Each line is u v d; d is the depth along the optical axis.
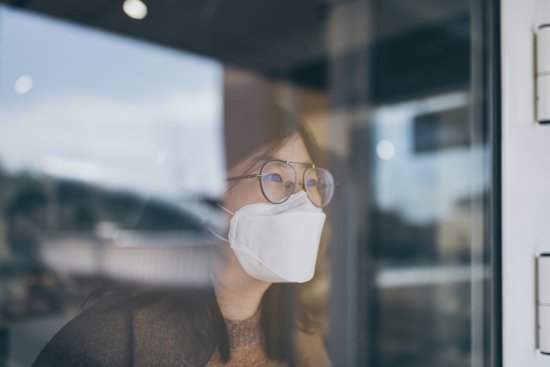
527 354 0.77
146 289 0.62
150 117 1.85
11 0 1.34
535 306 0.78
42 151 2.20
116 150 2.19
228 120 0.70
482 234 0.81
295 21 1.34
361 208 1.26
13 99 1.81
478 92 0.82
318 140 0.74
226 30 1.42
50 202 2.24
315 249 0.70
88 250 1.66
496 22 0.78
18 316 1.08
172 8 1.55
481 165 0.81
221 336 0.64
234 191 0.66
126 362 0.57
